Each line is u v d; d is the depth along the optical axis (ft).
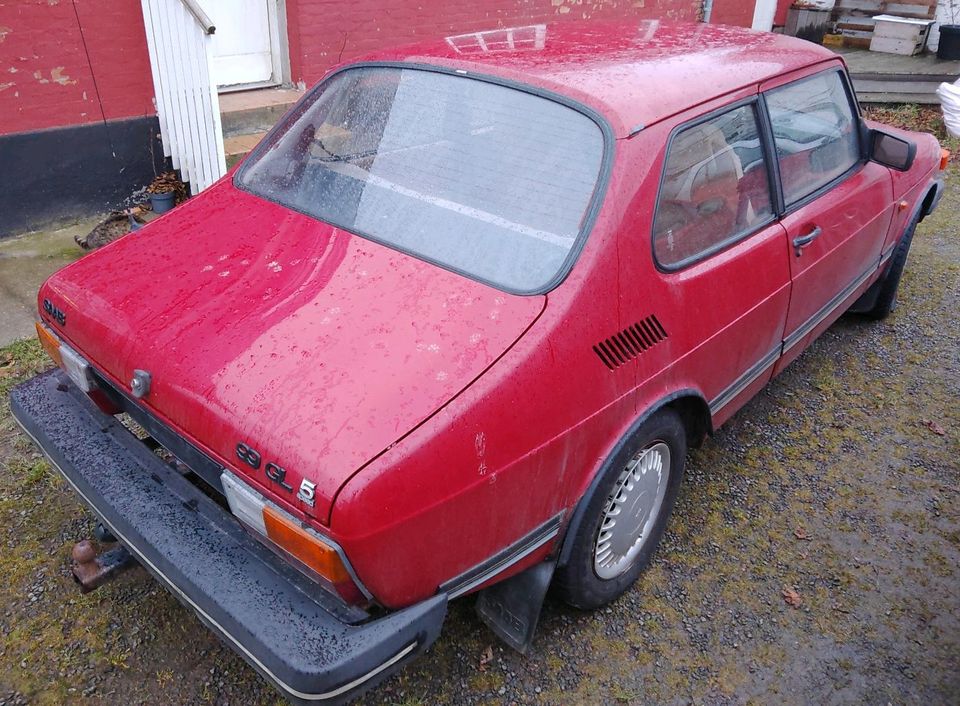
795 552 10.71
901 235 15.26
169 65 18.17
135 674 8.52
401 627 6.49
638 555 9.71
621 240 7.89
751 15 35.37
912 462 12.61
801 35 38.50
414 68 9.69
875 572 10.44
